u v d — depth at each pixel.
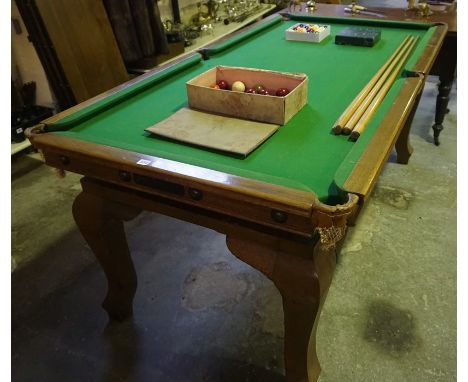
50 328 1.81
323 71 1.86
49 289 2.02
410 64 1.71
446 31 2.25
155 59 3.20
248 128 1.33
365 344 1.67
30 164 3.12
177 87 1.75
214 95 1.41
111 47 2.96
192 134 1.31
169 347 1.70
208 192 1.05
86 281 2.06
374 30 2.29
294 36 2.33
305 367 1.33
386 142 1.13
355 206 0.94
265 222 1.02
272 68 1.92
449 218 2.35
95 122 1.47
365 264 2.06
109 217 1.46
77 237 2.36
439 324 1.74
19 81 3.12
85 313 1.88
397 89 1.46
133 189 1.34
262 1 4.88
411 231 2.26
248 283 1.99
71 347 1.72
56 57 2.64
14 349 1.72
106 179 1.26
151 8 3.04
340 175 1.00
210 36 3.82
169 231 2.37
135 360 1.65
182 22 4.03
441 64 2.66
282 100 1.31
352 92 1.63
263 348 1.68
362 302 1.86
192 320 1.81
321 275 1.11
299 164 1.16
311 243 1.06
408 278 1.97
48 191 2.81
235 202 1.03
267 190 0.96
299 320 1.20
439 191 2.58
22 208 2.63
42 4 2.52
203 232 2.35
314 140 1.29
